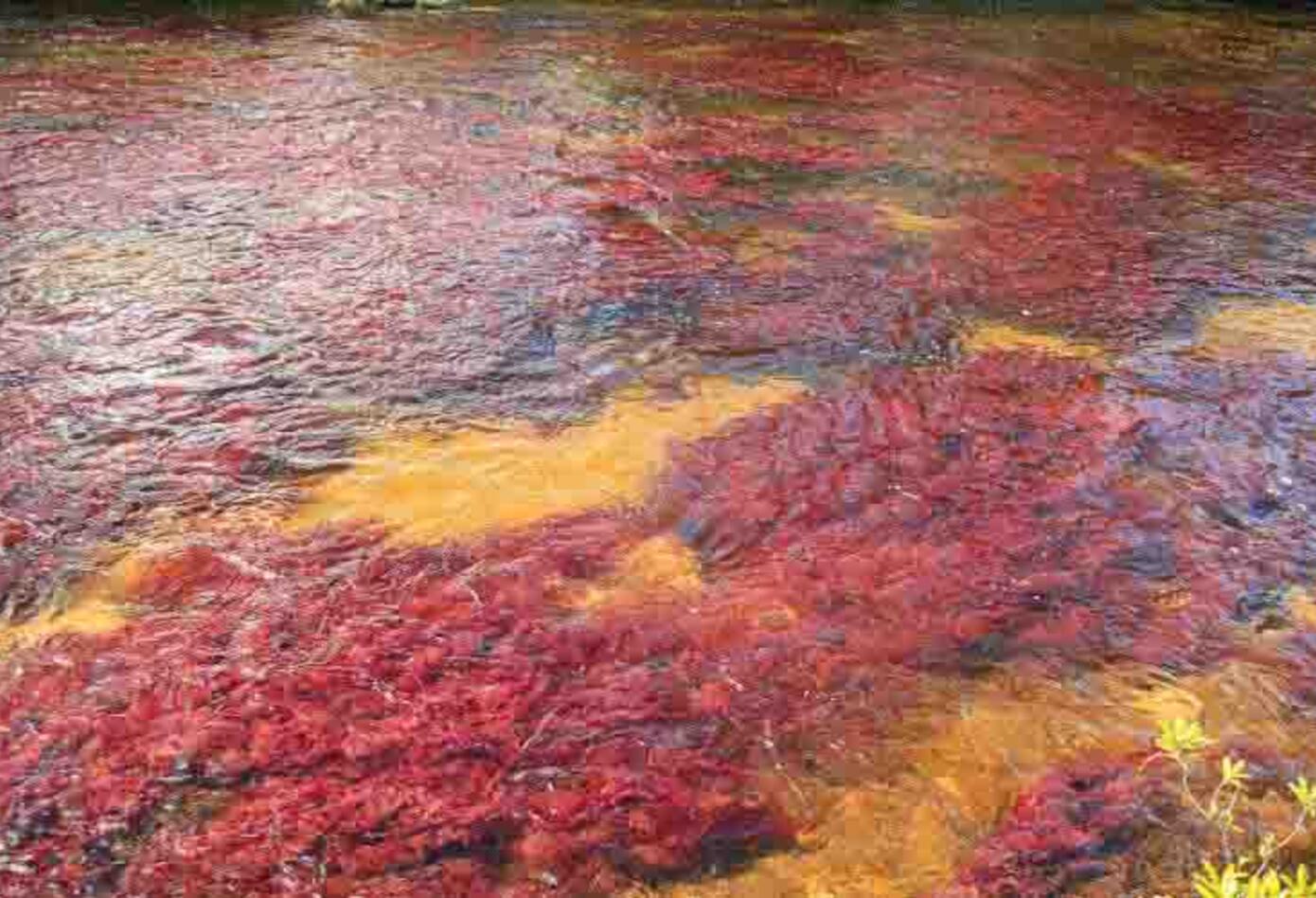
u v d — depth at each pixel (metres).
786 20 16.98
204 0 16.23
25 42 13.44
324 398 6.12
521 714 4.06
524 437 5.84
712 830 3.67
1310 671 4.47
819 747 4.01
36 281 7.28
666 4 17.94
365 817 3.64
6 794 3.64
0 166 9.23
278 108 11.14
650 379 6.46
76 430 5.72
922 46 15.41
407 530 5.06
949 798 3.84
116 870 3.43
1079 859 3.62
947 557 5.02
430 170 9.61
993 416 6.20
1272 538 5.27
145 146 9.88
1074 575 4.95
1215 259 8.55
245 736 3.91
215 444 5.66
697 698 4.18
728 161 10.23
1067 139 11.34
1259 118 12.43
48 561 4.77
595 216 8.78
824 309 7.40
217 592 4.62
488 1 17.38
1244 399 6.50
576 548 4.97
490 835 3.61
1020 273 8.12
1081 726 4.16
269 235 8.12
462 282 7.52
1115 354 6.98
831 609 4.67
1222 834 3.66
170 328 6.78
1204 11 19.08
